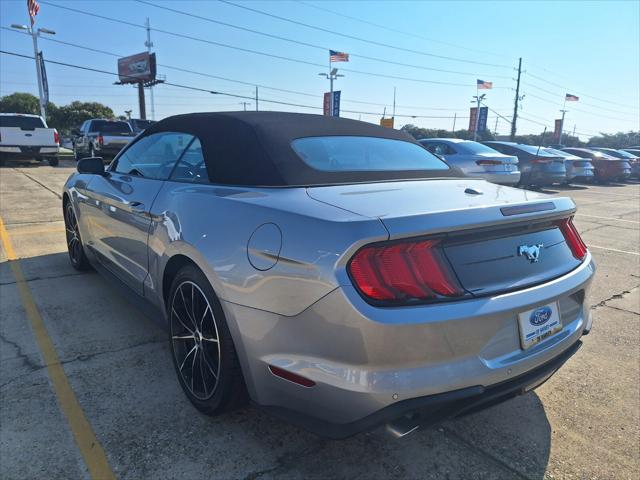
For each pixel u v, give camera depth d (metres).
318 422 1.91
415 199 2.12
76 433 2.35
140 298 3.29
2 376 2.84
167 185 2.88
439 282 1.83
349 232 1.78
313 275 1.82
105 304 3.99
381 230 1.77
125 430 2.39
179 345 2.65
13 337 3.36
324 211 1.96
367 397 1.76
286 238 1.94
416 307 1.78
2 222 7.10
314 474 2.15
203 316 2.38
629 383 3.03
